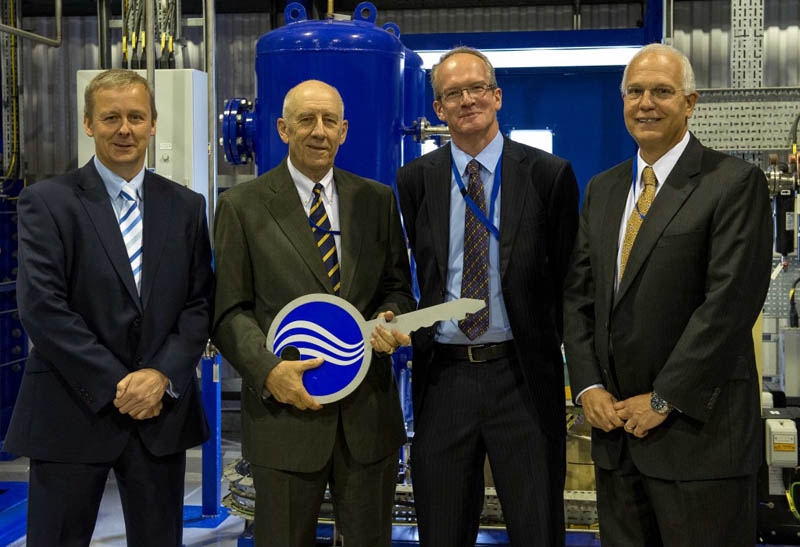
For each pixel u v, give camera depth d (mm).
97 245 2172
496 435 2309
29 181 6254
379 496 2299
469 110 2258
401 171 2467
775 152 5199
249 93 6113
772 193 3773
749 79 4039
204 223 2359
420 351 2385
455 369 2328
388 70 2912
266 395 2189
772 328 4832
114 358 2139
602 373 2152
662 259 2016
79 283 2168
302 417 2227
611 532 2172
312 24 2912
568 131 5148
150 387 2139
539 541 2295
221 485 4566
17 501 4348
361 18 3121
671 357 1979
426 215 2367
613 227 2139
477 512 2424
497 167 2326
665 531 2059
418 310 2176
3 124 5484
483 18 5902
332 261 2262
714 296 1944
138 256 2230
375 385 2291
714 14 5672
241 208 2277
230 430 5895
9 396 5438
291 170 2303
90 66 6188
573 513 3270
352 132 2887
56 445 2170
